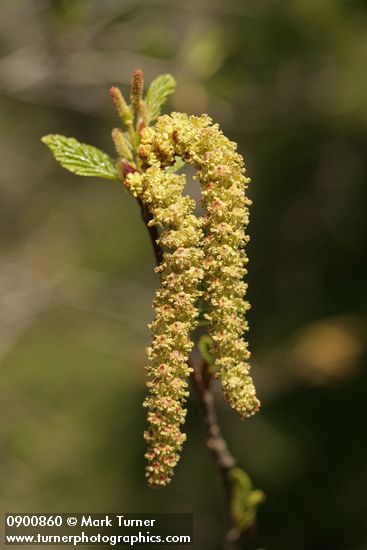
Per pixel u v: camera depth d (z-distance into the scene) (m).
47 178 12.20
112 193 12.29
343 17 8.47
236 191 2.12
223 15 8.34
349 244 9.80
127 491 9.24
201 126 2.21
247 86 8.02
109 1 7.96
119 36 7.88
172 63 7.29
